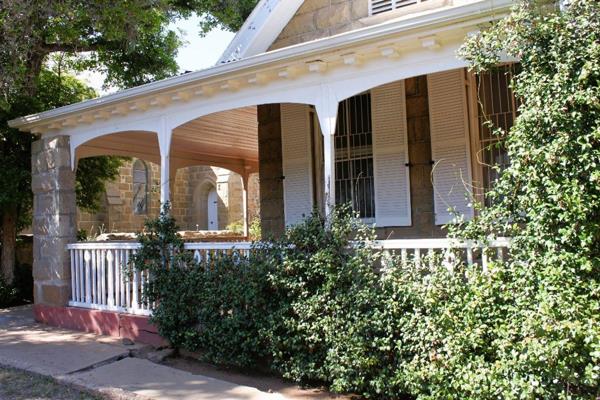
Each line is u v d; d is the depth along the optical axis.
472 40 4.05
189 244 6.08
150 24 10.77
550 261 3.60
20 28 8.37
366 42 4.83
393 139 6.90
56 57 12.11
